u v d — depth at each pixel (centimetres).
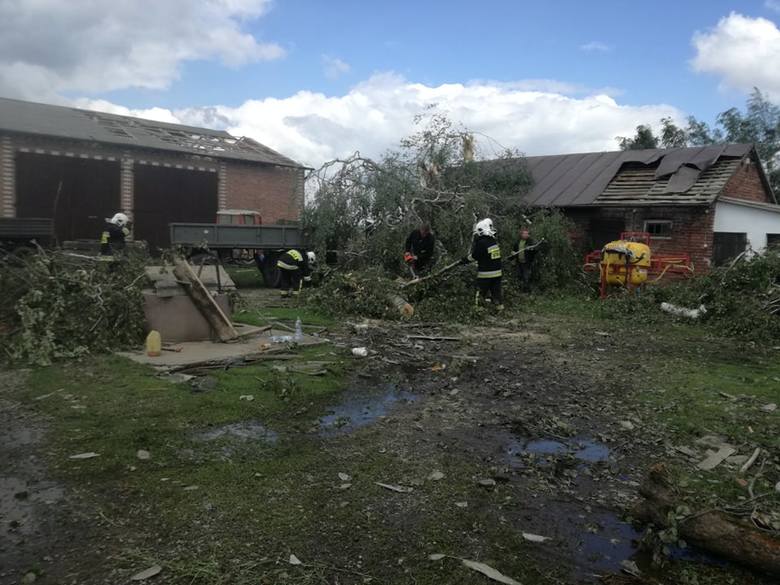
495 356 822
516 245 1498
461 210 1442
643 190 1711
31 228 1370
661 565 321
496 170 1798
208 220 2430
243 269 2012
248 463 433
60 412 518
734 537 320
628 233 1597
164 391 586
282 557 315
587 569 317
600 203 1698
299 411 552
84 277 780
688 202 1559
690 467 455
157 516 353
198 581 291
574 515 376
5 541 322
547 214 1672
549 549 335
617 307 1237
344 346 841
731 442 508
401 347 857
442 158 1636
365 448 473
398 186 1452
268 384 613
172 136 2541
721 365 796
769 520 341
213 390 599
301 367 703
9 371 645
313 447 470
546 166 2041
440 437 505
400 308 1107
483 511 376
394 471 430
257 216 2044
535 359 809
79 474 404
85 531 334
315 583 293
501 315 1167
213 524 346
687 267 1505
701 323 1127
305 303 1245
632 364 790
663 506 354
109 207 2186
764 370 771
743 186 1795
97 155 2144
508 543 339
